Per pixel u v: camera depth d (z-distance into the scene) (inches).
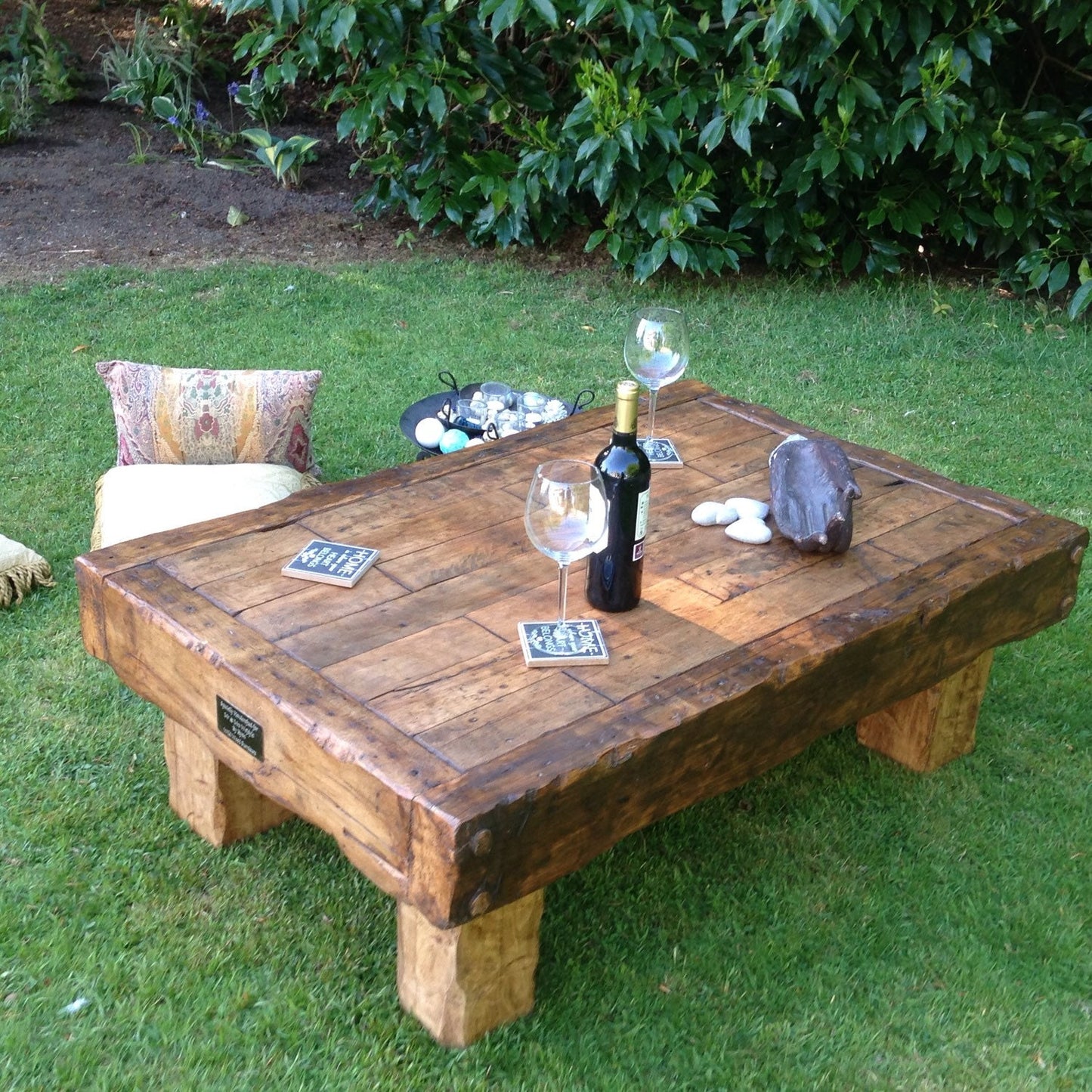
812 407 194.2
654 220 223.3
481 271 243.1
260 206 265.7
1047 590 107.4
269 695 80.5
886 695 97.0
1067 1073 87.4
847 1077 86.4
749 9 222.1
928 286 244.5
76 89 314.5
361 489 108.1
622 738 77.9
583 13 213.2
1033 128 227.5
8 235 244.1
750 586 96.0
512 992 87.7
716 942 97.5
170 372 142.3
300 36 225.9
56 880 99.7
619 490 87.1
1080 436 187.9
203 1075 84.1
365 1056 85.7
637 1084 84.9
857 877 104.7
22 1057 84.9
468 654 85.5
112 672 126.3
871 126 216.1
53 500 157.9
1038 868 106.6
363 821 76.8
